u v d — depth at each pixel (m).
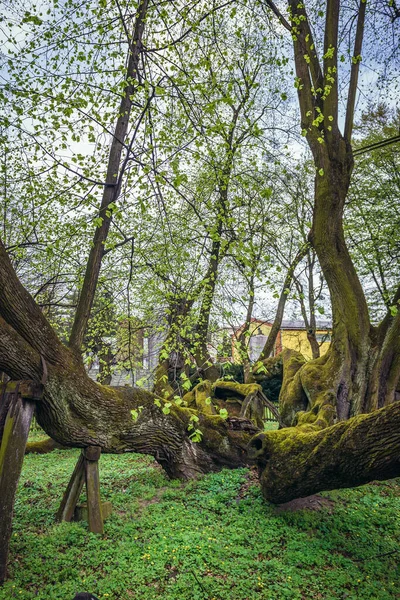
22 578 4.81
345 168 9.70
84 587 4.62
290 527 6.25
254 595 4.54
